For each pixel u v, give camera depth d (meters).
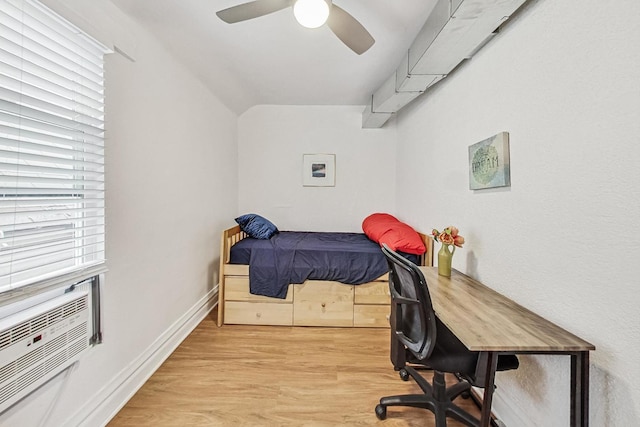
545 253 1.27
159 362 2.04
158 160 2.01
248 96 3.47
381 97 3.00
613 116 0.97
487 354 1.06
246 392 1.78
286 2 1.43
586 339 1.07
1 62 1.04
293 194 3.97
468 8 1.36
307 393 1.78
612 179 0.97
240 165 3.95
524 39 1.40
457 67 2.11
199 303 2.73
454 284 1.73
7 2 1.05
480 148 1.75
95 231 1.48
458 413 1.46
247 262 2.68
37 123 1.17
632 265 0.92
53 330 1.19
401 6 1.73
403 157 3.57
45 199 1.22
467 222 1.96
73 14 1.24
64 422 1.30
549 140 1.24
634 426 0.91
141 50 1.81
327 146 3.95
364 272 2.59
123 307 1.67
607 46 0.99
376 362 2.11
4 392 1.00
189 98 2.47
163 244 2.10
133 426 1.51
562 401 1.18
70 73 1.31
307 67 2.63
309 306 2.65
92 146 1.43
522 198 1.41
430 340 1.23
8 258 1.08
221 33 2.04
